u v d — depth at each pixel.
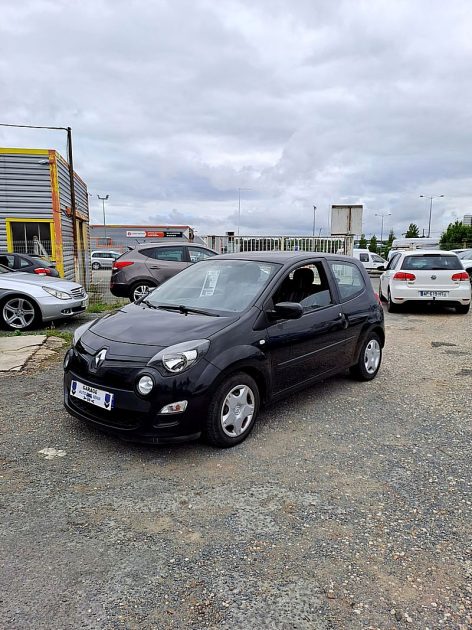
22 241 16.19
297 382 4.50
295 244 16.28
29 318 8.45
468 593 2.28
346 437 4.04
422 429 4.24
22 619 2.08
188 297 4.60
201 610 2.15
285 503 3.02
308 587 2.30
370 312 5.57
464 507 3.00
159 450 3.73
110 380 3.54
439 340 8.22
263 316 4.12
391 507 2.99
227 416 3.74
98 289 14.57
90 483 3.24
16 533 2.69
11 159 15.69
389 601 2.22
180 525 2.79
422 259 11.14
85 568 2.42
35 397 4.88
